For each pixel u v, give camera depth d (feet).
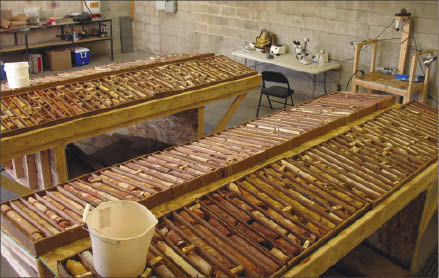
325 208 10.28
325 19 28.09
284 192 10.77
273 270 8.21
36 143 14.08
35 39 36.68
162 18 39.60
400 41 25.23
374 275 13.65
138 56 41.68
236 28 33.60
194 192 10.69
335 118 15.29
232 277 7.91
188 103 18.38
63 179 15.33
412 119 16.33
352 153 13.19
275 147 12.71
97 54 41.57
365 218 10.20
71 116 14.87
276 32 31.04
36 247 8.25
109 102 16.37
